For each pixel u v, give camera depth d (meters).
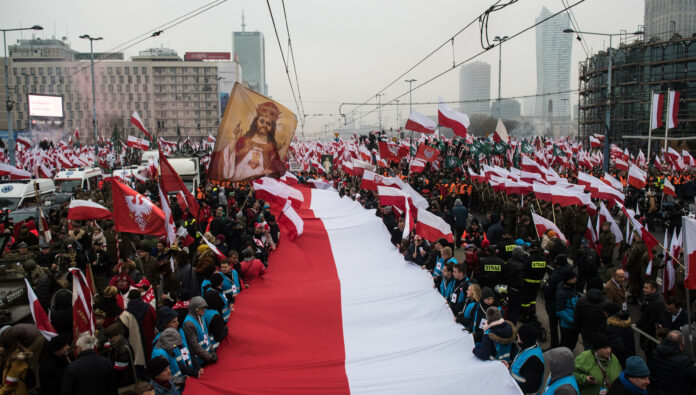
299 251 13.36
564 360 5.97
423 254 11.91
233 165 10.23
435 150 23.73
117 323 7.80
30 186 23.69
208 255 10.13
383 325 9.03
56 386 6.80
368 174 19.33
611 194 15.66
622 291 10.12
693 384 6.86
